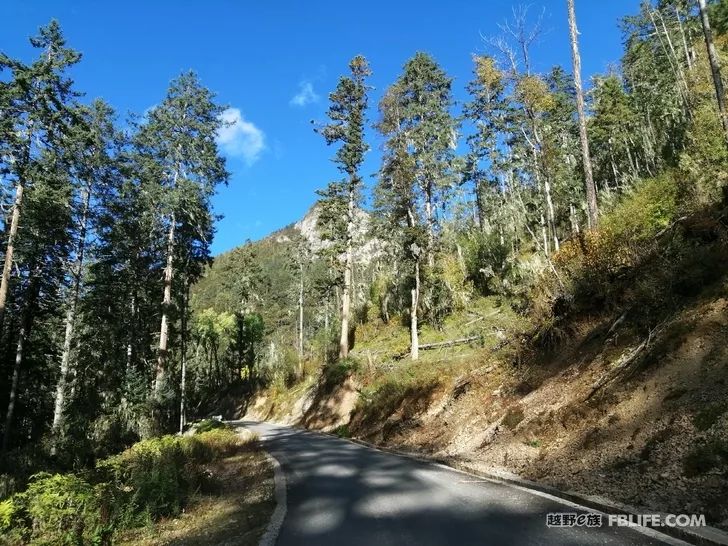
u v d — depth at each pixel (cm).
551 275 1889
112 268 3941
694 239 1344
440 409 2002
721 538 547
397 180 3509
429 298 3716
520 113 3175
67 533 882
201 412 7000
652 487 745
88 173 3275
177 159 3416
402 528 742
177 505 1015
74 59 2684
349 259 4225
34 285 3231
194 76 3484
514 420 1344
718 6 3166
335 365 3772
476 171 4894
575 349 1513
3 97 2459
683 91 2806
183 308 4356
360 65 4306
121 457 1744
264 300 9012
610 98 4103
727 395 819
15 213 2580
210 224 3697
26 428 3241
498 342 2206
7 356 3266
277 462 1611
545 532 659
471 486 1017
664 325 1139
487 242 3769
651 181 2014
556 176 3444
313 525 801
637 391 1009
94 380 4059
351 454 1802
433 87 4316
